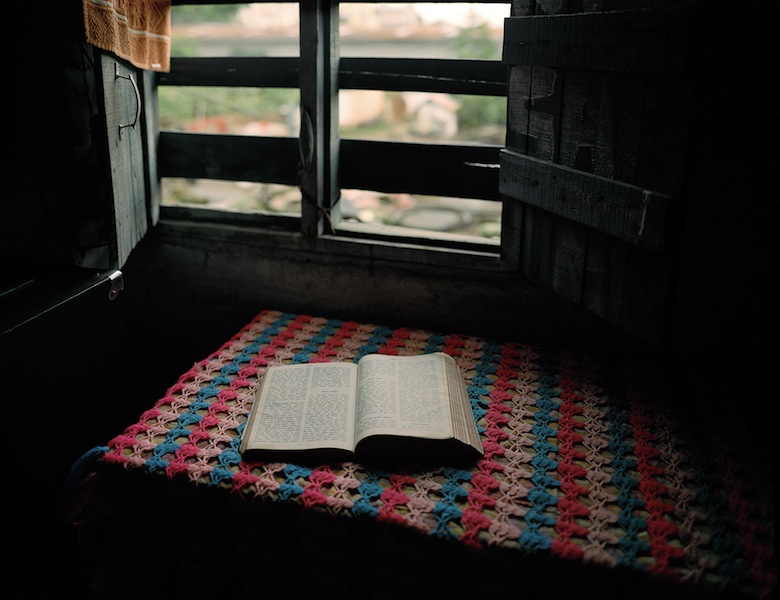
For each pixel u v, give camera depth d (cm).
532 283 213
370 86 221
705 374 190
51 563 196
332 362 188
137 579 160
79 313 187
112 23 184
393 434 152
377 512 138
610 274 161
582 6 156
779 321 166
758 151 146
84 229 228
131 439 160
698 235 161
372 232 229
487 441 161
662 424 168
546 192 175
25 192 210
